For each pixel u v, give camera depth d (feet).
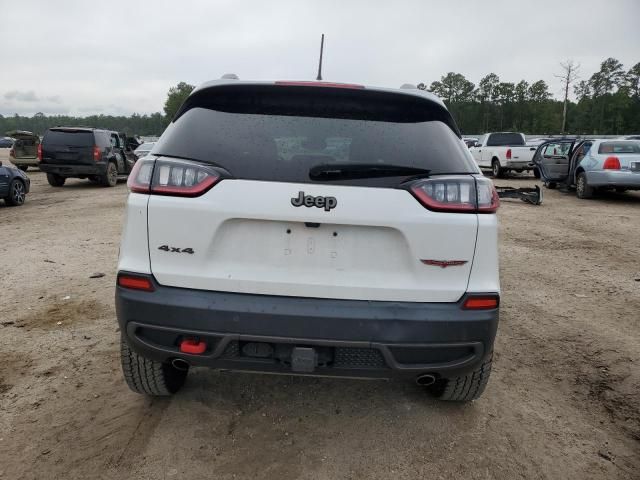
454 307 7.79
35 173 75.46
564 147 51.57
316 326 7.56
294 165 7.75
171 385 9.95
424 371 7.83
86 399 10.25
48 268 19.81
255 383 10.96
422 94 8.75
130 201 7.89
